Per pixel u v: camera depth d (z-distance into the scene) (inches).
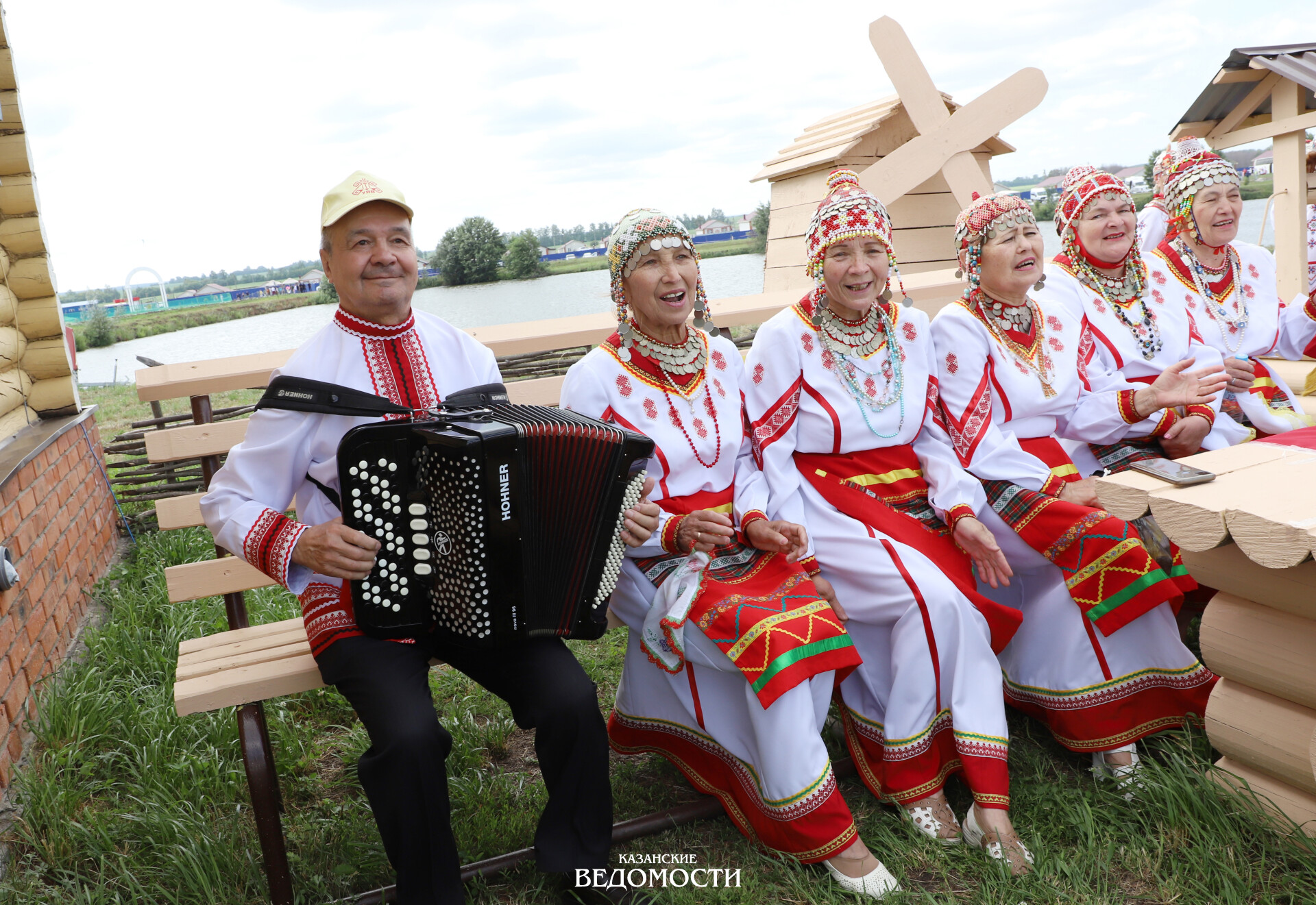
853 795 121.5
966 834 108.5
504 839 114.6
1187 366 130.3
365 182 104.4
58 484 195.9
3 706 133.0
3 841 117.6
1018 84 295.7
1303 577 96.0
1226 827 102.5
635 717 122.3
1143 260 167.5
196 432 130.4
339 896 107.3
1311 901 91.5
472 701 150.6
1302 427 149.9
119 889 109.5
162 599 188.2
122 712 144.9
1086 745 118.6
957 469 123.9
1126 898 97.7
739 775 113.0
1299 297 182.1
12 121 209.6
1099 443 139.2
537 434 93.6
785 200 334.6
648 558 117.1
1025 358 132.3
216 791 128.0
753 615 106.1
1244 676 104.4
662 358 118.9
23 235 214.4
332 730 147.3
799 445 127.8
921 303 296.5
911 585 113.2
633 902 100.6
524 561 96.0
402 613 97.6
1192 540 92.5
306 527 97.6
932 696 112.3
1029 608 126.5
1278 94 240.8
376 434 92.8
